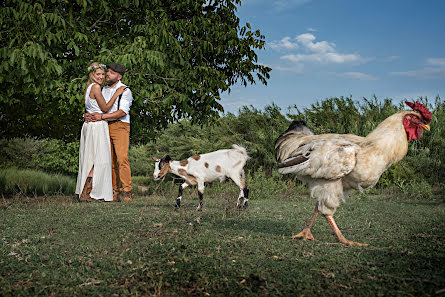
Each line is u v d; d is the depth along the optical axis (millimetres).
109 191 8727
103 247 4301
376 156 4273
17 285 3094
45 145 22875
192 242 4465
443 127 15836
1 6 9523
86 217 6309
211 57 13164
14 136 13352
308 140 4934
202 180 7848
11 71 9250
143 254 3947
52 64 8906
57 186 13867
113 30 11734
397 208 8133
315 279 3123
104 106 8570
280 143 5305
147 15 10953
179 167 7934
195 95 12398
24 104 11461
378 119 16469
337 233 4578
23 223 5734
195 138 17875
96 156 8516
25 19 8922
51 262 3732
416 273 3170
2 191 12227
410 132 4305
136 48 10016
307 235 4777
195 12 12461
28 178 15836
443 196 10648
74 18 10305
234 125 17938
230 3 13406
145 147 22969
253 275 3205
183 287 3002
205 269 3406
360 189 4586
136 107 11242
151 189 14305
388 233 5199
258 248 4203
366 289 2852
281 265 3525
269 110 17656
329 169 4305
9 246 4363
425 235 4980
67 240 4660
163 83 11695
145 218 6172
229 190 12438
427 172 14352
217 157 8023
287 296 2777
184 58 11938
